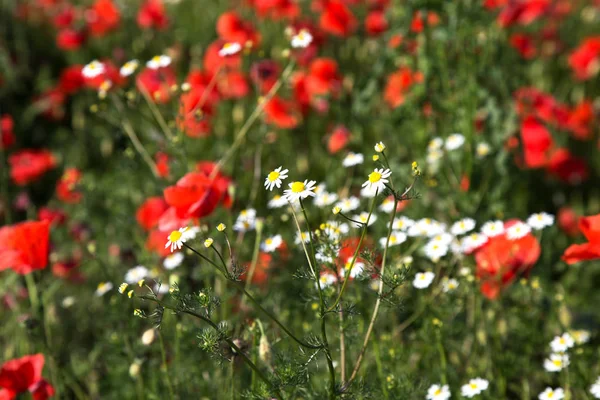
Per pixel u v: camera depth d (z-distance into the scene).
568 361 3.64
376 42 6.70
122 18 8.41
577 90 7.06
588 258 3.18
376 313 2.93
